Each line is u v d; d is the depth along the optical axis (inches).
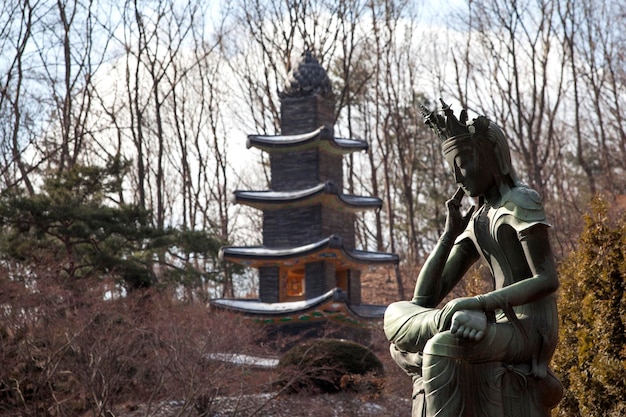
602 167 1657.2
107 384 788.0
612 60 1577.3
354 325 1167.6
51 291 848.9
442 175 1831.9
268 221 1242.0
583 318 380.8
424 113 218.1
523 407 200.4
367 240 1915.6
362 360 937.5
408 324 206.5
